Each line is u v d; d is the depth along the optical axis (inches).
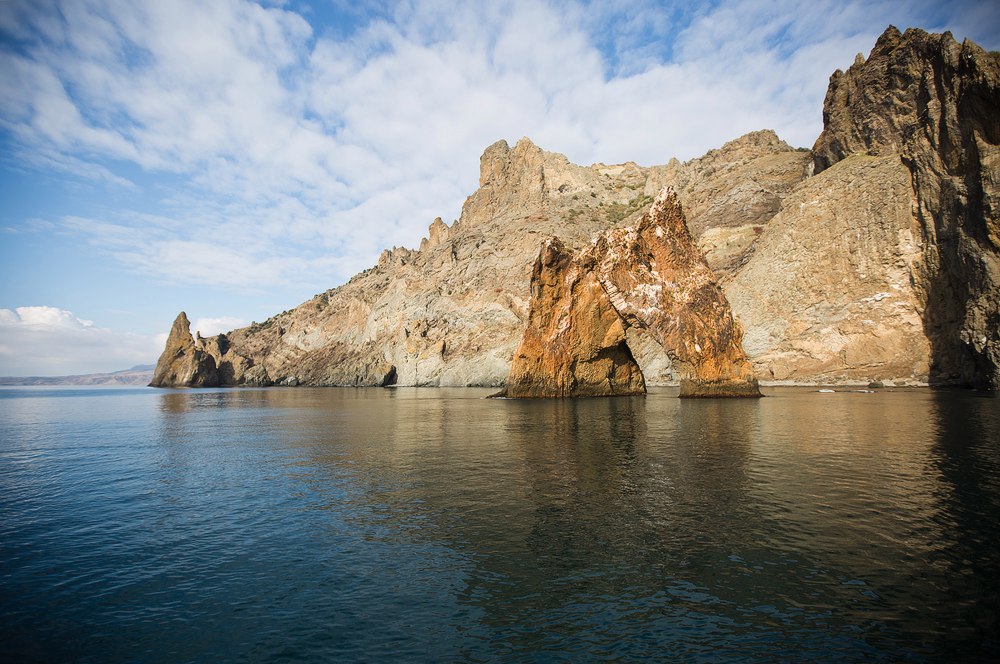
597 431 1088.2
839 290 3161.9
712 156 5556.1
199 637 294.0
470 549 412.8
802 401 1772.9
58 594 351.3
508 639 284.2
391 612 317.7
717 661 257.6
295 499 585.9
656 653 266.2
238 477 721.6
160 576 378.9
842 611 301.7
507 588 344.5
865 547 391.5
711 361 2009.1
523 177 6978.4
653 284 2091.5
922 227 2819.9
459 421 1418.6
